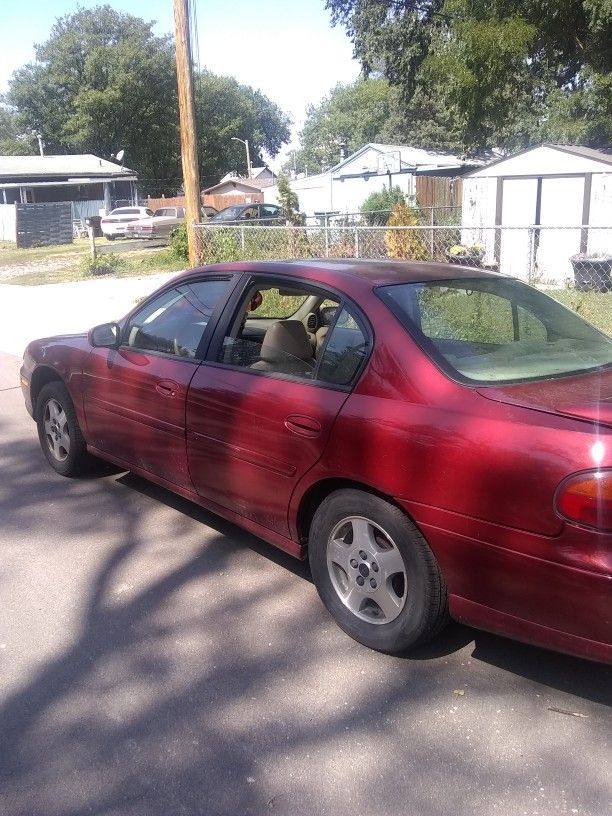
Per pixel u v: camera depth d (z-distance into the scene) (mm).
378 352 3352
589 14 19688
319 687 3170
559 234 16547
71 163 49281
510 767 2697
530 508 2713
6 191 45250
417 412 3096
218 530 4738
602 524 2568
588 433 2662
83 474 5711
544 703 3045
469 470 2867
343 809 2527
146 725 2957
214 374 4086
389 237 14141
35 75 63906
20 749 2836
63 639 3562
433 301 3613
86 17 61688
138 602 3887
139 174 65188
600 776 2650
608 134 22766
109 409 4926
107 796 2602
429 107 47219
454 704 3045
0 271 23922
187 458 4289
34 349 5777
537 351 3488
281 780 2662
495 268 14180
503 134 27641
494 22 20188
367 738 2861
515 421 2838
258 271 4156
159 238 33281
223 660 3373
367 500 3260
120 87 59406
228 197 44469
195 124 12312
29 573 4215
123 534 4695
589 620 2654
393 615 3291
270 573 4172
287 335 3857
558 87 24875
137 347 4781
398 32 26719
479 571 2910
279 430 3611
